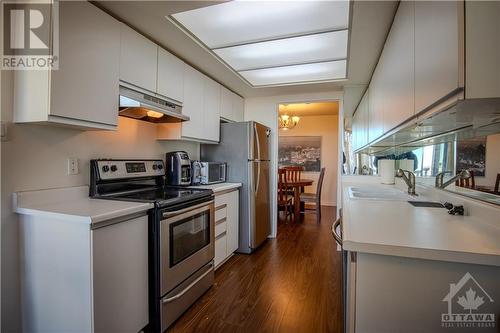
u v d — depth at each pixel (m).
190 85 2.63
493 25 0.76
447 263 0.90
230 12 1.79
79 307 1.35
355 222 1.24
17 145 1.49
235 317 1.90
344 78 3.11
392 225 1.19
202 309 2.00
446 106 0.90
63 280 1.38
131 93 1.90
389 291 0.95
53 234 1.40
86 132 1.88
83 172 1.85
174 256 1.83
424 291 0.92
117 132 2.14
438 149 1.92
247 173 3.22
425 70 1.06
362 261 0.98
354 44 2.09
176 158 2.62
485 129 1.28
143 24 1.93
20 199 1.49
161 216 1.71
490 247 0.89
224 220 2.83
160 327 1.70
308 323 1.83
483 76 0.77
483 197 1.31
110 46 1.71
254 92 3.76
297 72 2.96
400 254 0.90
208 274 2.28
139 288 1.62
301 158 6.69
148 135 2.47
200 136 2.81
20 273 1.49
